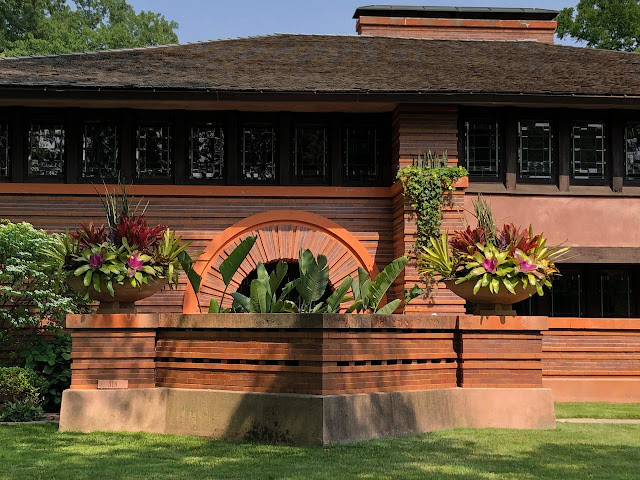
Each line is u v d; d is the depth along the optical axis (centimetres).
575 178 1555
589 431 981
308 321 840
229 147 1523
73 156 1495
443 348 991
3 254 1273
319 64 1638
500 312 1020
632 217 1549
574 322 1430
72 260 988
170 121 1527
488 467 730
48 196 1483
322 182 1542
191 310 1472
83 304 1313
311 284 988
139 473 691
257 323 874
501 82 1509
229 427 877
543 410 998
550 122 1554
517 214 1522
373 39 1944
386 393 895
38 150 1503
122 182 1495
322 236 1519
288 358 856
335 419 829
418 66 1647
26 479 670
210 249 1491
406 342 936
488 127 1542
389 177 1543
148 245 997
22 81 1393
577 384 1417
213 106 1494
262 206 1518
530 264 991
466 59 1747
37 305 1284
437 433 917
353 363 866
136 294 982
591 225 1537
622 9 3438
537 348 1013
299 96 1413
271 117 1547
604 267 1598
